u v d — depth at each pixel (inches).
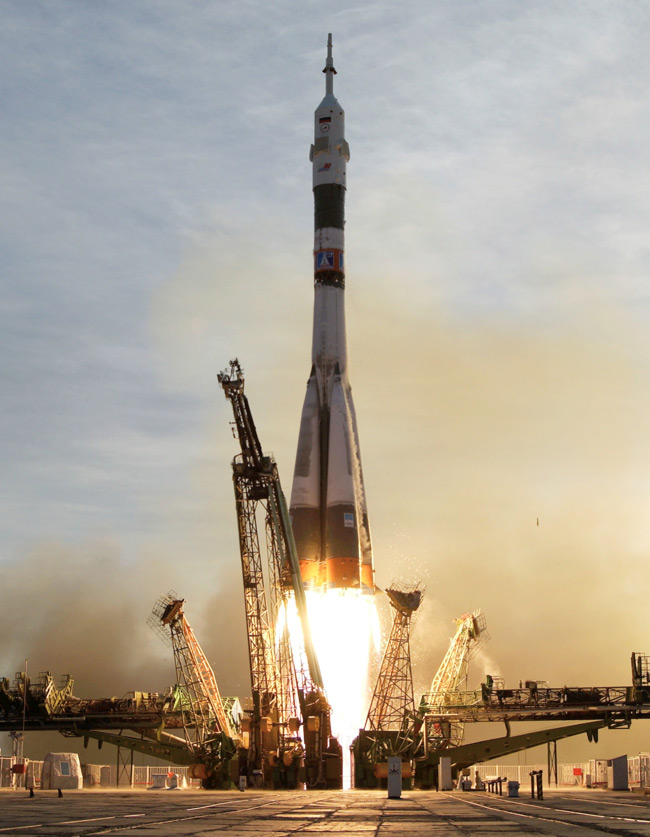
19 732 4224.9
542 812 1464.1
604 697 4057.6
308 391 4845.0
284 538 4079.7
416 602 4192.9
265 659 4067.4
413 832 946.7
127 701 4313.5
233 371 3912.4
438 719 4106.8
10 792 3006.9
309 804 1908.2
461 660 4372.5
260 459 3996.1
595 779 4141.2
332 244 4968.0
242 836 860.6
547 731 4067.4
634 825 1055.6
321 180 5007.4
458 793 3046.3
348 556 4505.4
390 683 4188.0
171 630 4261.8
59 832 877.2
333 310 4926.2
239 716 4397.1
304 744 4033.0
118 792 3208.7
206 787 4109.3
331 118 5078.7
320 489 4682.6
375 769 3934.5
